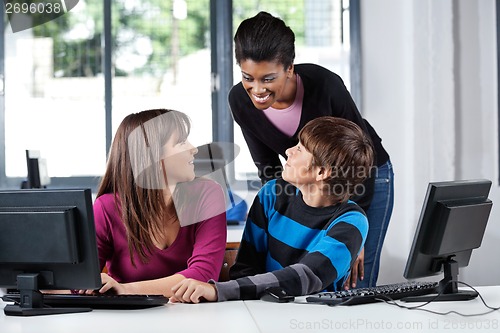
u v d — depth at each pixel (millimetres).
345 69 4355
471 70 4293
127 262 2127
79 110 4469
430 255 1909
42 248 1733
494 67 4285
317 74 2648
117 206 2113
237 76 4422
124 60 4477
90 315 1706
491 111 4301
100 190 2150
